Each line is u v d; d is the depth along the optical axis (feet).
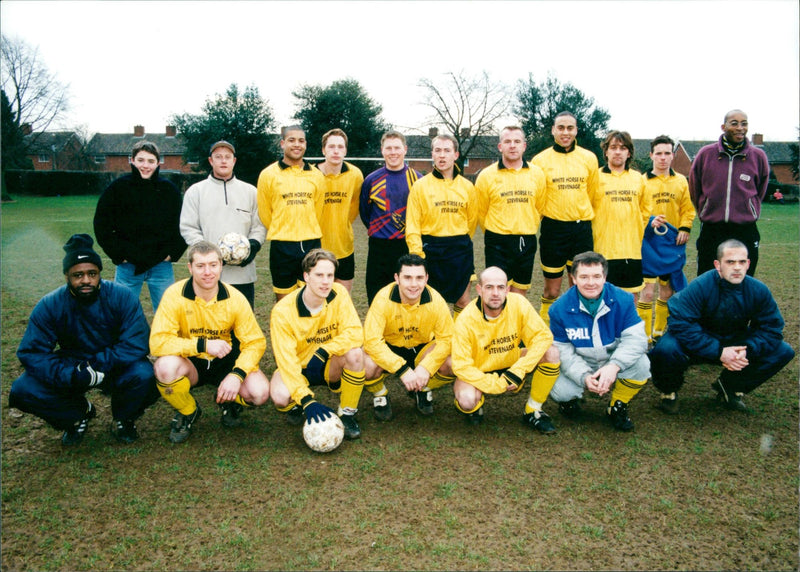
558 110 143.74
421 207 15.29
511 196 15.78
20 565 8.09
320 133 119.55
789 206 92.68
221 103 112.98
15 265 32.99
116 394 11.58
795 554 8.23
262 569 7.97
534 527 8.87
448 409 13.73
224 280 15.14
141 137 183.32
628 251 17.07
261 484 10.16
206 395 14.49
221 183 15.40
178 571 7.97
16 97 115.75
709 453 11.18
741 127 15.97
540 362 12.39
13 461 10.96
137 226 14.56
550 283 17.70
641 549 8.37
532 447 11.54
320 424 11.12
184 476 10.44
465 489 9.96
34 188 118.32
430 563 8.07
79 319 11.44
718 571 7.90
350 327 12.28
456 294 15.93
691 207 18.70
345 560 8.13
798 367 15.99
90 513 9.30
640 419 12.89
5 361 16.24
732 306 12.53
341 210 16.79
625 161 17.17
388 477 10.37
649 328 18.34
